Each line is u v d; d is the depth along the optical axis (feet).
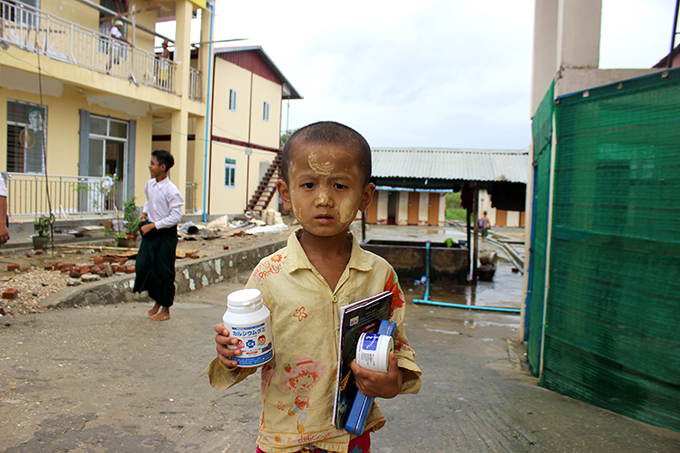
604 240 10.40
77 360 11.80
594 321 10.64
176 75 52.29
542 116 14.06
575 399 11.19
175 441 8.43
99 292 18.34
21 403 9.12
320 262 4.72
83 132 44.73
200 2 53.78
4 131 38.17
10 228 34.24
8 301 16.25
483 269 40.70
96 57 42.55
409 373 4.81
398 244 45.16
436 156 42.22
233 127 66.23
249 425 9.25
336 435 4.50
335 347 4.58
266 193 73.92
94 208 44.16
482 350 17.54
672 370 8.95
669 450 8.33
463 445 8.72
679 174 8.81
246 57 68.54
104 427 8.64
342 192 4.43
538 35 16.49
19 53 35.19
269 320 4.31
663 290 9.09
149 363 12.25
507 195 39.63
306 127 4.65
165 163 16.11
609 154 10.28
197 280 25.44
